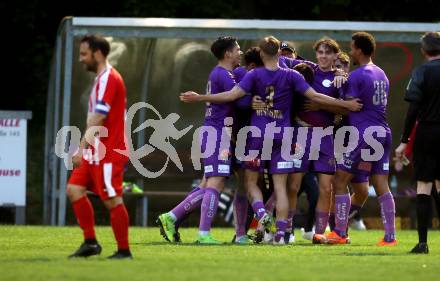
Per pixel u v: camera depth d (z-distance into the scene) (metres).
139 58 51.72
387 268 25.80
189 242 34.94
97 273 23.52
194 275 23.48
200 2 66.75
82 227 27.48
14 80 66.81
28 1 66.25
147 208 53.50
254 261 27.03
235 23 51.25
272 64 33.66
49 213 51.97
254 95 33.75
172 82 52.00
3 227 45.12
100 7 67.06
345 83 34.84
